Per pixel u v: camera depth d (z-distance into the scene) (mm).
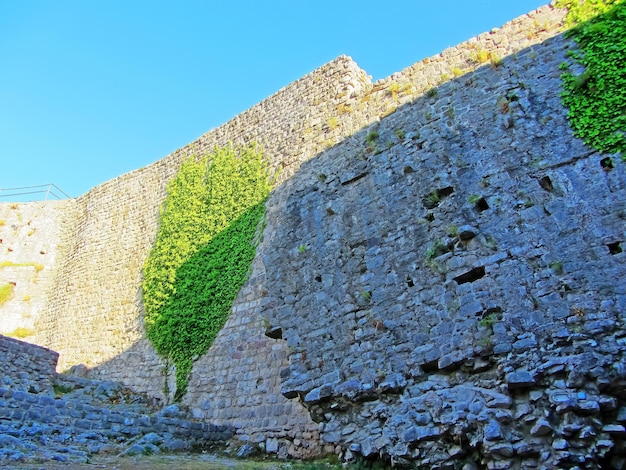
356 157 11633
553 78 9227
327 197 11617
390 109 11680
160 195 20000
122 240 20625
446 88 10695
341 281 10430
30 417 9648
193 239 17203
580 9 9414
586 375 6945
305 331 10508
